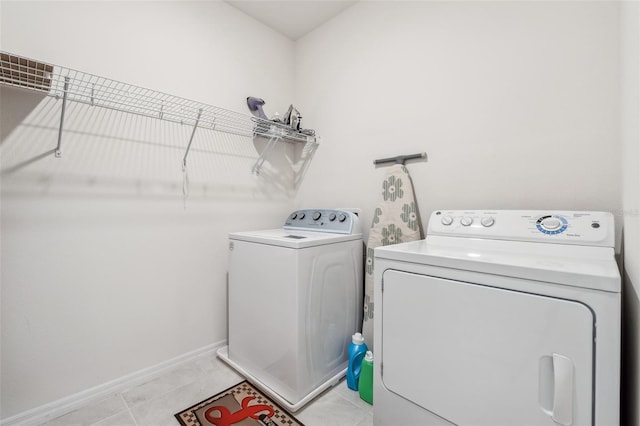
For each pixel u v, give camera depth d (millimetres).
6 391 1279
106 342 1548
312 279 1490
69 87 1409
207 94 1949
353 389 1582
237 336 1784
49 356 1380
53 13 1368
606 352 735
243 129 2148
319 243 1532
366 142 2014
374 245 1800
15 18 1276
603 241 1017
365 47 2029
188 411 1417
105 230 1541
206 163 1955
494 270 902
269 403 1477
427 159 1717
